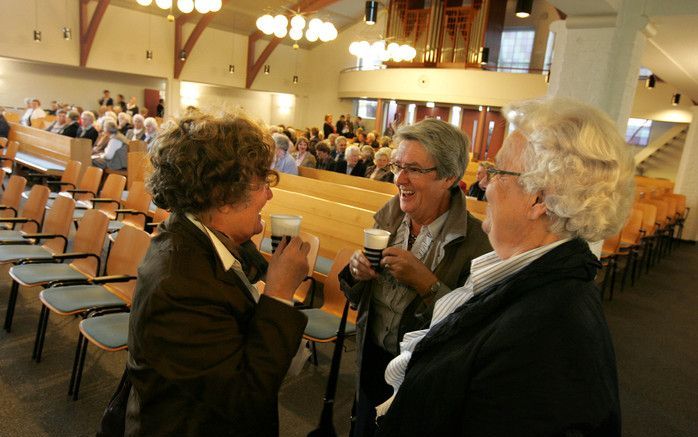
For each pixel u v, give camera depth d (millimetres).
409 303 1176
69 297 2344
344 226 3486
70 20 11414
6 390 2195
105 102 12312
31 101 9562
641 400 2668
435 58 13047
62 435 1940
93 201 4180
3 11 10469
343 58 15734
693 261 6598
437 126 1154
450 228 1146
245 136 839
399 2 13547
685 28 3869
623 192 638
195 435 780
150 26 12641
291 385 2482
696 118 7992
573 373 537
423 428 660
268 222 3943
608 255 4371
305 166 6188
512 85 11273
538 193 649
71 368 2426
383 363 1252
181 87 14781
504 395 562
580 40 3758
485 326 643
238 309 823
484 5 11945
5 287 3342
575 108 660
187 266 773
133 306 795
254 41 14688
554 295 589
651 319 4031
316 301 3600
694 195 8000
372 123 15172
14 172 6672
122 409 915
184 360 740
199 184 803
